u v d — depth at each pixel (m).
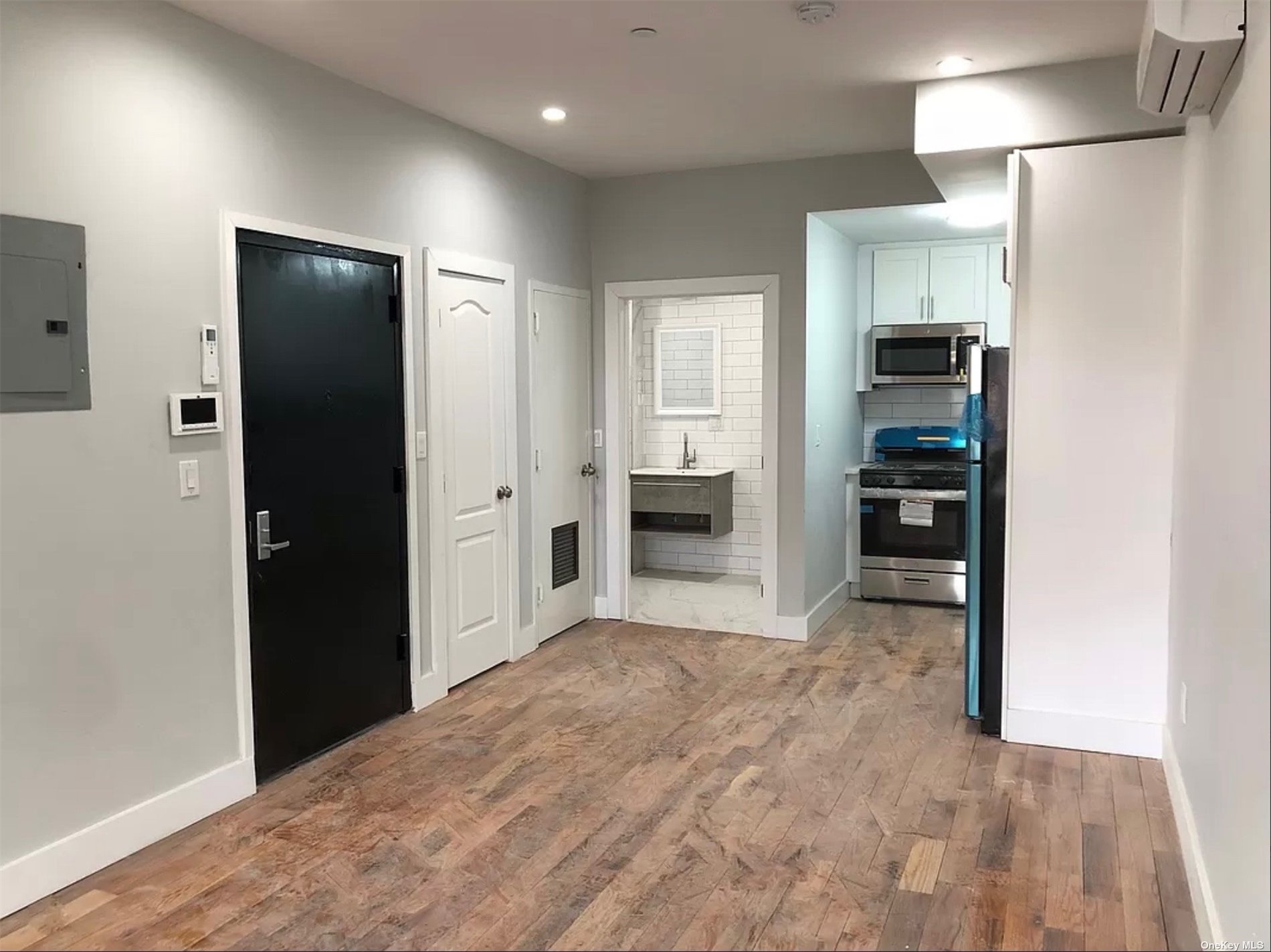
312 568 3.61
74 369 2.69
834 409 5.94
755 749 3.72
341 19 3.11
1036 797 3.27
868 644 5.23
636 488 7.10
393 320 4.01
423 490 4.20
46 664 2.65
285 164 3.43
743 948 2.41
